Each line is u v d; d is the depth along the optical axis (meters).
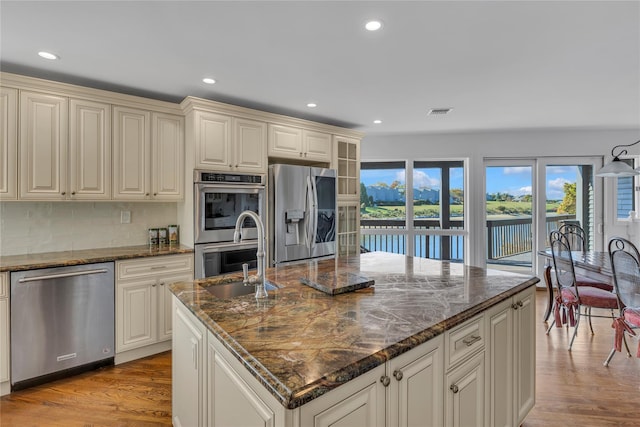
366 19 1.83
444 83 2.81
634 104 3.41
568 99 3.25
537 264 4.89
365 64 2.43
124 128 2.83
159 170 3.00
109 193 2.76
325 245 3.80
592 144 4.71
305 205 3.59
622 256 2.41
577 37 2.03
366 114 3.78
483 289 1.70
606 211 4.73
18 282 2.21
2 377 2.18
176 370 1.71
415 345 1.09
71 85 2.55
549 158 4.82
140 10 1.73
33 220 2.73
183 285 1.81
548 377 2.43
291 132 3.62
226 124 3.14
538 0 1.65
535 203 4.89
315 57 2.30
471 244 4.90
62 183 2.55
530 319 1.90
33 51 2.19
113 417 2.00
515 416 1.72
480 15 1.79
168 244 3.26
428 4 1.69
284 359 0.94
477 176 4.88
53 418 1.99
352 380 0.94
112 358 2.62
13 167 2.36
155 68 2.48
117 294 2.61
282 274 2.05
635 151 4.62
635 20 1.84
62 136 2.55
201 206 2.97
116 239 3.11
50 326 2.34
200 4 1.69
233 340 1.07
